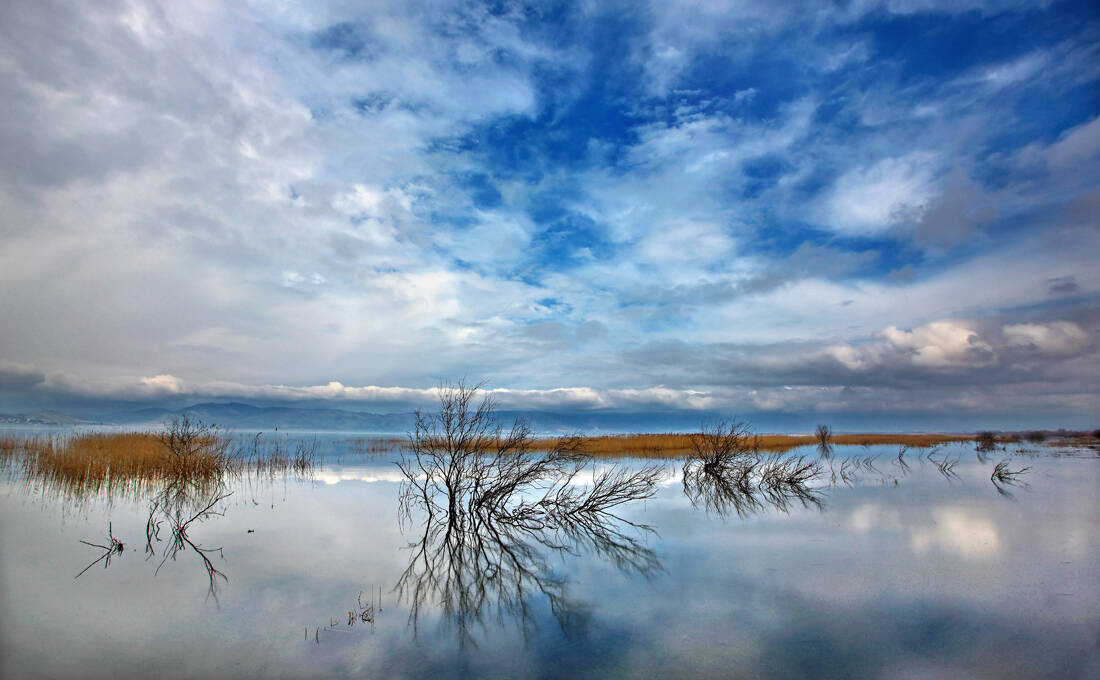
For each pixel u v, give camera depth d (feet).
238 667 21.34
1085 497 61.87
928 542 40.91
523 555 38.01
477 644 23.43
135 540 40.63
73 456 72.69
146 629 24.97
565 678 20.43
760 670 20.95
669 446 125.39
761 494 65.98
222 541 40.98
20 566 34.17
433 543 41.24
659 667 21.30
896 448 147.33
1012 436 216.13
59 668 21.17
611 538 43.14
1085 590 29.86
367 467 90.79
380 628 25.18
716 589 30.48
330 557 36.96
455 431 49.01
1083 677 20.33
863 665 21.39
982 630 24.66
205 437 78.59
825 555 37.40
